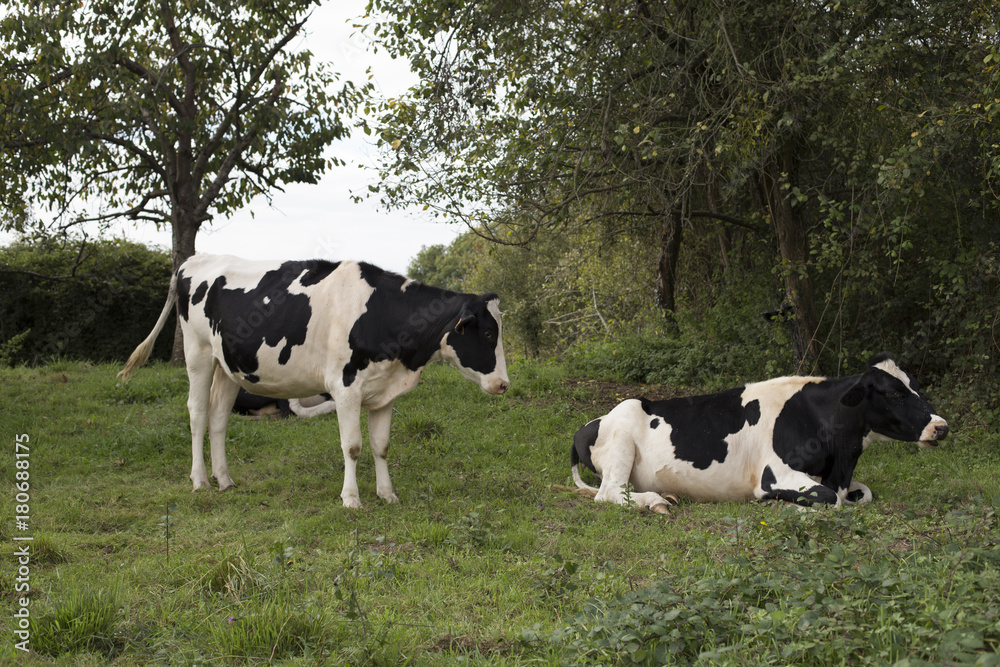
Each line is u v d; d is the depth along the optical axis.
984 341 10.23
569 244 17.78
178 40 15.19
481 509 6.20
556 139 11.12
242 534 5.67
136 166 16.05
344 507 6.43
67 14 13.75
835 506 5.61
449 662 3.58
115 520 6.08
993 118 8.67
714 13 10.19
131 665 3.58
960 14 9.49
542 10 10.43
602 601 3.89
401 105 10.86
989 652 3.02
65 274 18.47
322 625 3.82
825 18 10.06
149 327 19.42
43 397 11.02
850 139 10.45
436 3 10.80
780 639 3.33
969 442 8.98
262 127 15.00
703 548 4.97
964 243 10.92
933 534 4.76
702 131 10.48
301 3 15.37
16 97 13.23
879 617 3.33
